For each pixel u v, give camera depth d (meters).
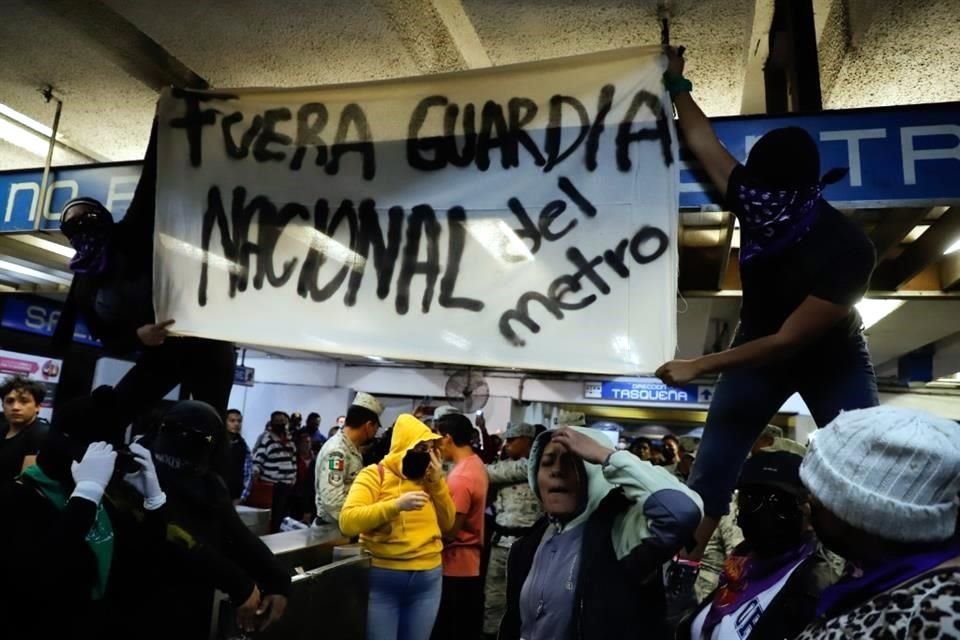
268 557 2.29
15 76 3.55
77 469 1.82
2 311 6.81
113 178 2.97
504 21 3.03
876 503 0.97
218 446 2.29
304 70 3.55
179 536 2.01
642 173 2.00
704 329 7.16
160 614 2.01
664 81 2.03
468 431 3.98
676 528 1.56
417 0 2.89
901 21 2.82
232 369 2.64
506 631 1.97
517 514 4.21
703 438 1.84
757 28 2.99
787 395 1.78
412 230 2.18
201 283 2.31
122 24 2.93
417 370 12.84
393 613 3.13
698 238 4.05
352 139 2.30
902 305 5.73
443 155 2.21
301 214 2.29
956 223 3.35
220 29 3.20
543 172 2.10
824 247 1.52
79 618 1.83
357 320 2.16
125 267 2.39
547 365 1.96
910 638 0.87
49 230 3.01
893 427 1.00
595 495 1.84
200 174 2.39
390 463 3.25
